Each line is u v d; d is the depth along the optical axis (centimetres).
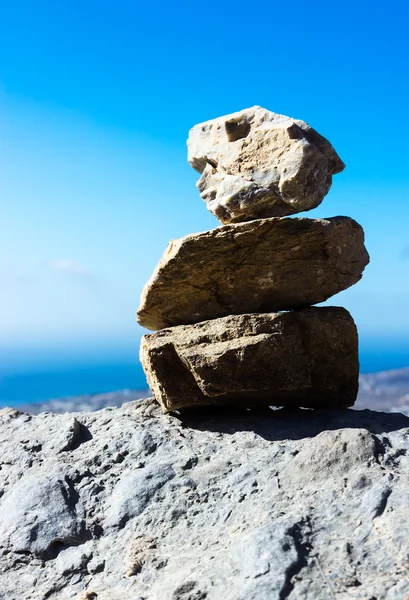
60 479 42
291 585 29
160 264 47
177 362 47
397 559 30
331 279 47
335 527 33
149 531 38
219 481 40
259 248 46
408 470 37
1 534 39
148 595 32
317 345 47
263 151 47
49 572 37
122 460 45
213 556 33
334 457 38
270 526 33
